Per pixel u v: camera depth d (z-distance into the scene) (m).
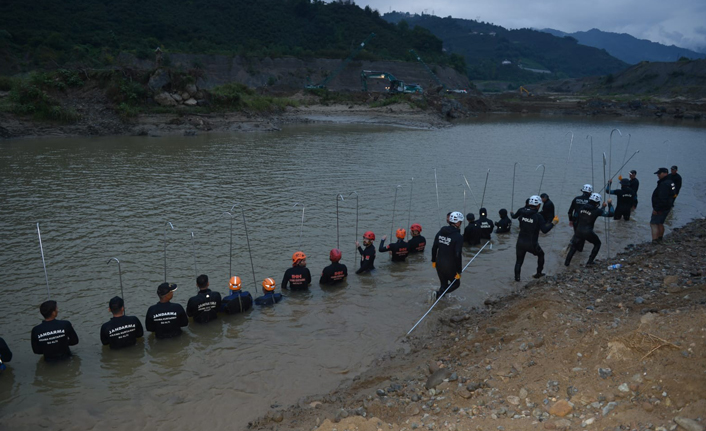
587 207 11.62
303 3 141.38
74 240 13.30
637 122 65.81
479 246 13.95
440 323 9.10
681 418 4.44
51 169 22.91
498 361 6.52
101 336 7.94
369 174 23.67
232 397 6.82
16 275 10.92
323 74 108.38
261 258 12.41
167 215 15.86
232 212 16.41
